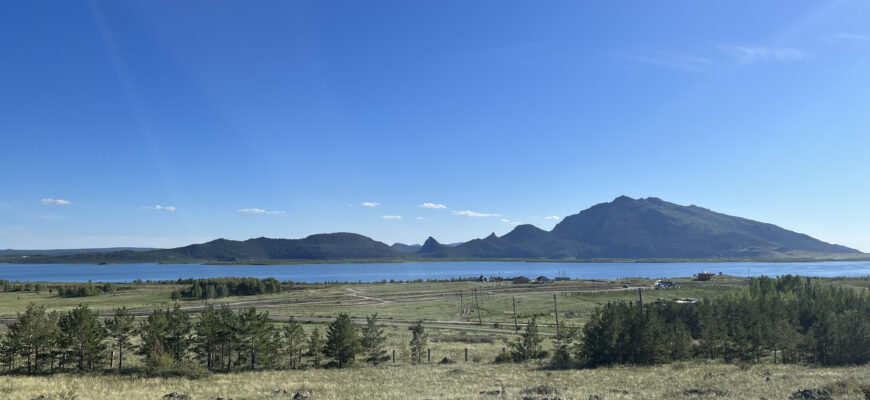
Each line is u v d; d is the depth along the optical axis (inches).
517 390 1328.7
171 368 1702.8
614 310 2237.9
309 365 2169.0
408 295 7317.9
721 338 2303.2
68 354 1784.0
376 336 2300.7
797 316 3083.2
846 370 1718.8
